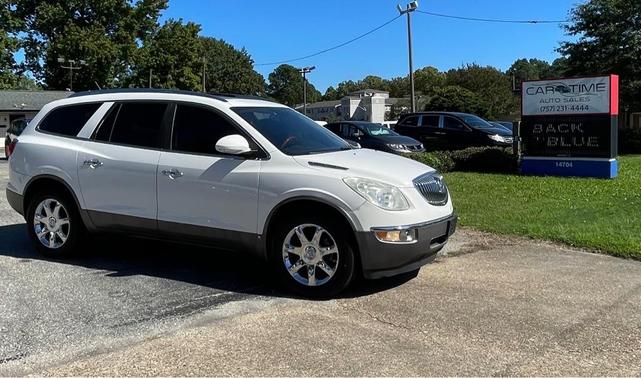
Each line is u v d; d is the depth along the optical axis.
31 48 54.94
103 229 5.82
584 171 13.60
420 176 5.14
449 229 5.23
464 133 17.98
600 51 26.23
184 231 5.39
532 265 6.00
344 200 4.71
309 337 4.06
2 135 44.69
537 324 4.31
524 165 14.45
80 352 3.80
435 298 4.90
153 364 3.63
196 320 4.39
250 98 5.99
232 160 5.17
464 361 3.69
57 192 6.05
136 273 5.64
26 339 4.00
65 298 4.86
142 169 5.52
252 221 5.07
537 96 14.12
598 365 3.65
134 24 55.34
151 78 57.66
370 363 3.66
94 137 5.91
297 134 5.55
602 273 5.70
